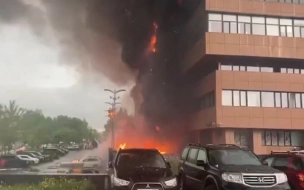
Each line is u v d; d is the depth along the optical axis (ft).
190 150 38.60
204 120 134.72
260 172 28.91
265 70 133.39
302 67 135.95
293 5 133.59
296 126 125.18
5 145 179.83
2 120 178.09
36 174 42.11
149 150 37.06
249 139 126.11
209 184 31.35
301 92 129.08
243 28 131.03
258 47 128.26
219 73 124.67
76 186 36.60
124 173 31.78
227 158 32.35
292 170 33.76
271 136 126.93
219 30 129.59
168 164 35.42
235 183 28.32
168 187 30.89
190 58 148.66
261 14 131.54
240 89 124.88
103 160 124.57
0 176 41.32
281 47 129.80
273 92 127.34
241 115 122.72
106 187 40.78
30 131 236.63
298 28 134.21
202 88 140.67
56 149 179.22
